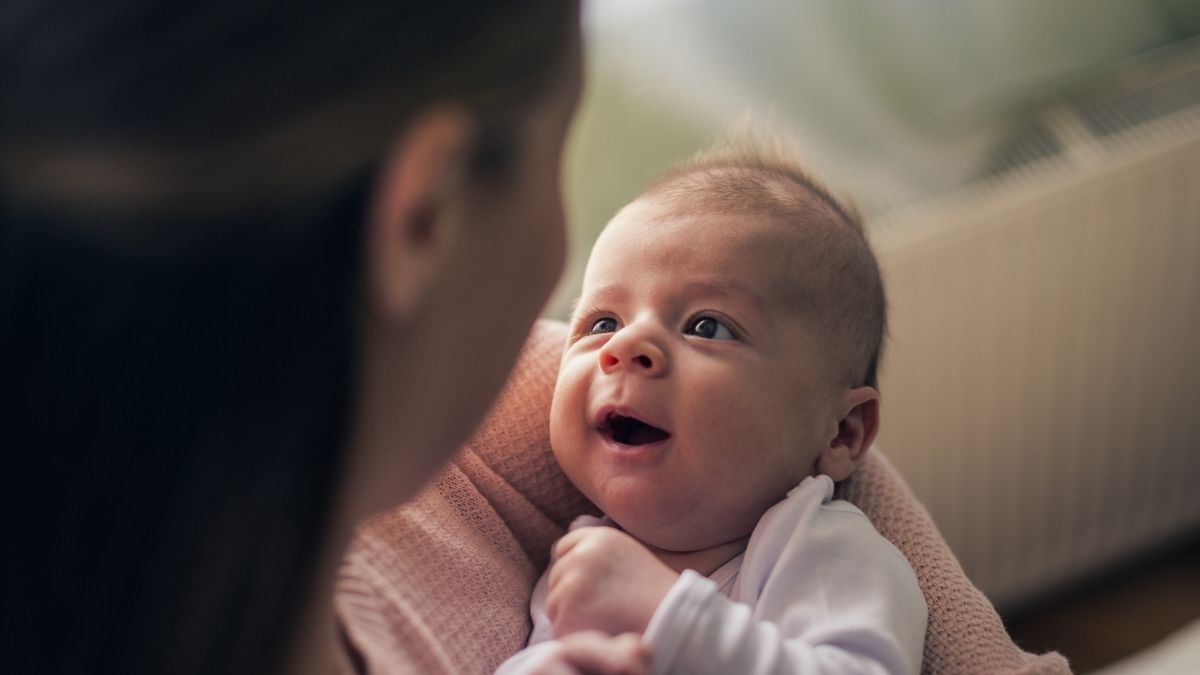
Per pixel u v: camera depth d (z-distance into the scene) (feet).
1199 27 6.25
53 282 1.20
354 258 1.26
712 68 5.51
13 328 1.22
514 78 1.30
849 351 3.07
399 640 2.23
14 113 1.17
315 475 1.32
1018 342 5.93
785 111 5.60
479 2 1.24
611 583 2.41
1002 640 2.64
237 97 1.15
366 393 1.38
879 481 3.01
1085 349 6.13
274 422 1.27
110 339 1.21
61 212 1.18
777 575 2.56
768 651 2.23
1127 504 6.66
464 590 2.56
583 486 2.86
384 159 1.24
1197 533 6.96
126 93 1.14
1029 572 6.55
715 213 3.01
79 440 1.24
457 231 1.37
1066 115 5.97
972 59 5.82
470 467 2.90
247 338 1.22
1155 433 6.55
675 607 2.24
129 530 1.26
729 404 2.74
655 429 2.89
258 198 1.18
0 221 1.20
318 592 1.48
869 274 3.20
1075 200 5.74
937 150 5.83
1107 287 6.03
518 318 1.56
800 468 2.90
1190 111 5.99
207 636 1.33
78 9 1.14
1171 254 6.12
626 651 2.05
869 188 5.66
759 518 2.85
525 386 3.07
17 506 1.26
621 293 2.95
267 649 1.39
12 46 1.16
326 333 1.26
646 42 5.42
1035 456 6.26
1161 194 5.92
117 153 1.15
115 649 1.30
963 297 5.70
